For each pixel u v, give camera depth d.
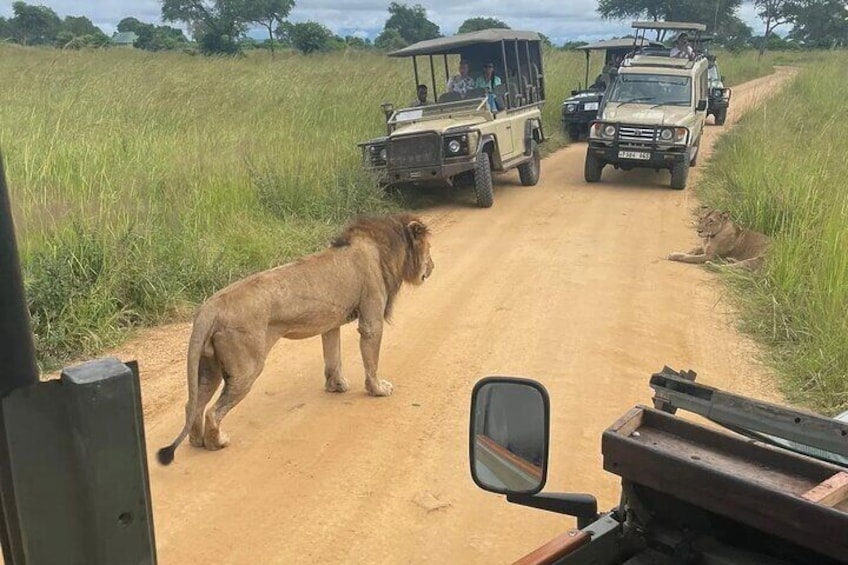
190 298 7.45
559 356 6.35
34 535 1.17
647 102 14.59
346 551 3.89
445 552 3.90
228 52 37.50
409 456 4.80
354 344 6.72
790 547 2.01
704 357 6.39
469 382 5.88
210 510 4.21
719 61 40.53
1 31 50.75
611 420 5.27
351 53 28.19
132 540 1.25
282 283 4.87
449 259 9.24
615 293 7.97
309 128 14.19
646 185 14.19
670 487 2.07
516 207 12.22
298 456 4.78
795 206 9.63
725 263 8.91
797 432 2.52
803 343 6.39
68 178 9.04
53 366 5.98
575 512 2.47
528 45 14.78
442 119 12.34
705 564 2.13
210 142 11.95
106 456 1.19
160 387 5.68
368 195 11.20
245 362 4.72
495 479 2.43
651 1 40.53
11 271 1.15
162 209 8.78
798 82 25.14
